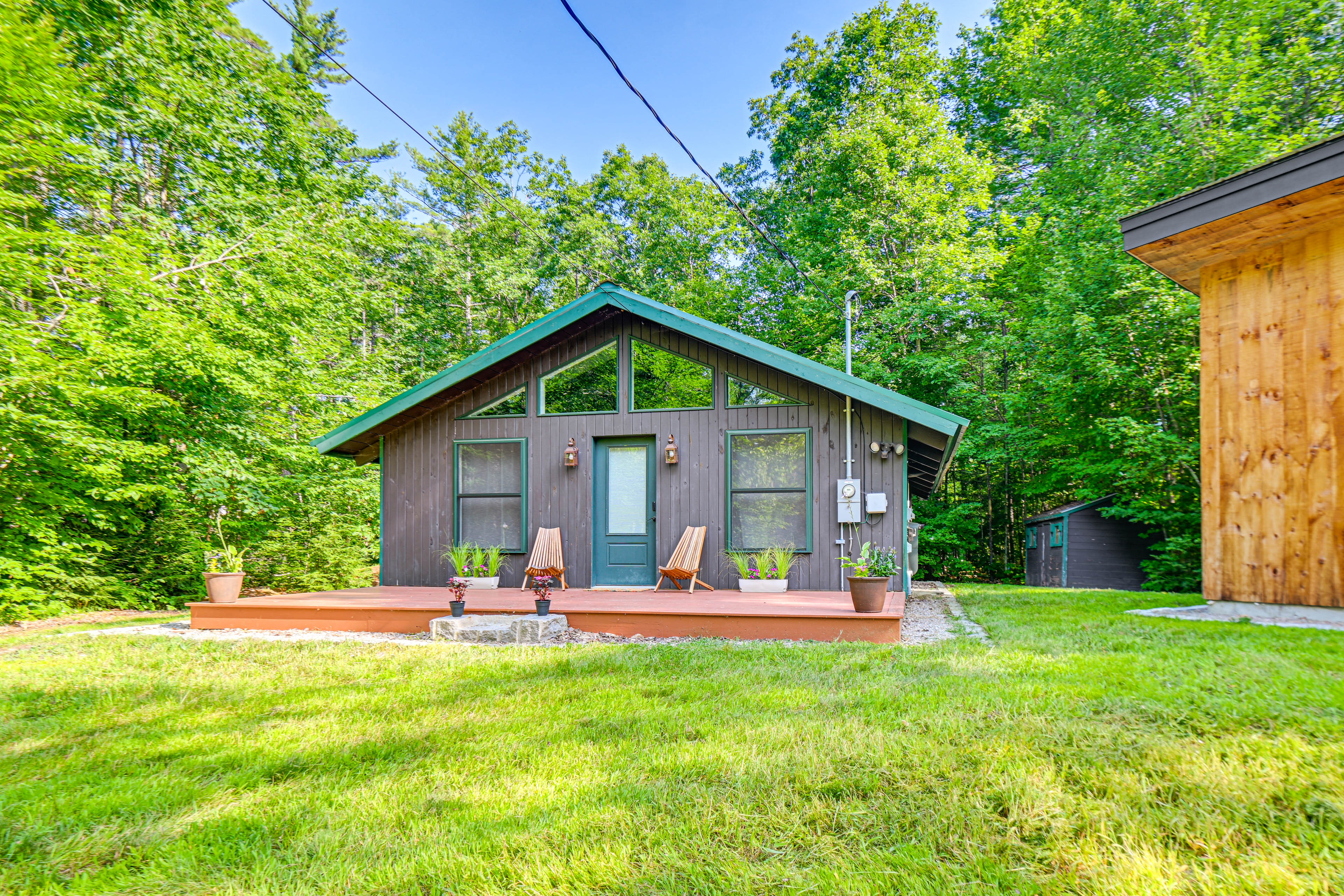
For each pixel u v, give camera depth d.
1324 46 13.72
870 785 2.55
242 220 12.75
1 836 2.36
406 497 9.62
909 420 8.30
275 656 5.57
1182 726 3.02
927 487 15.55
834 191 19.89
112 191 12.23
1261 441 6.20
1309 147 5.26
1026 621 6.90
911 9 20.88
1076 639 5.44
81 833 2.36
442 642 6.38
